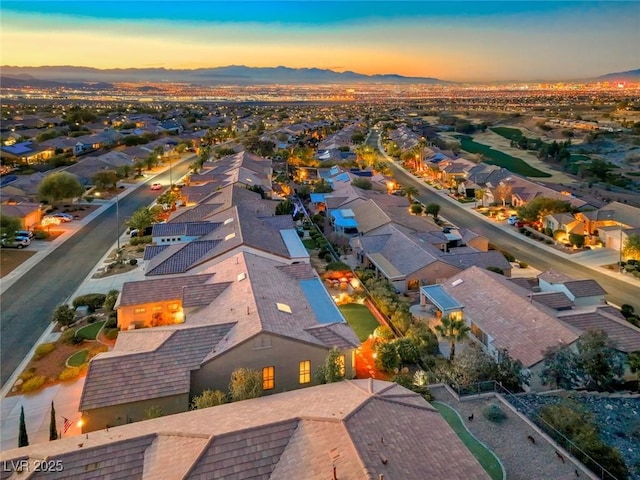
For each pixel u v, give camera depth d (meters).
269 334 34.56
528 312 43.75
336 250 73.25
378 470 21.34
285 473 22.31
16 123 198.88
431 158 147.38
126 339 37.69
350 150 170.62
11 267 63.41
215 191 89.75
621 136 196.50
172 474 22.08
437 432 25.88
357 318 50.00
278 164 148.25
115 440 24.53
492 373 37.56
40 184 93.44
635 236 67.88
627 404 36.56
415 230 74.50
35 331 46.81
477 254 62.31
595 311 45.84
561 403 33.28
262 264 49.28
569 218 80.06
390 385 30.14
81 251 70.19
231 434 23.83
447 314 48.06
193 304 42.72
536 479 26.41
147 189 110.88
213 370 33.81
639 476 28.47
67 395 36.59
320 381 34.47
